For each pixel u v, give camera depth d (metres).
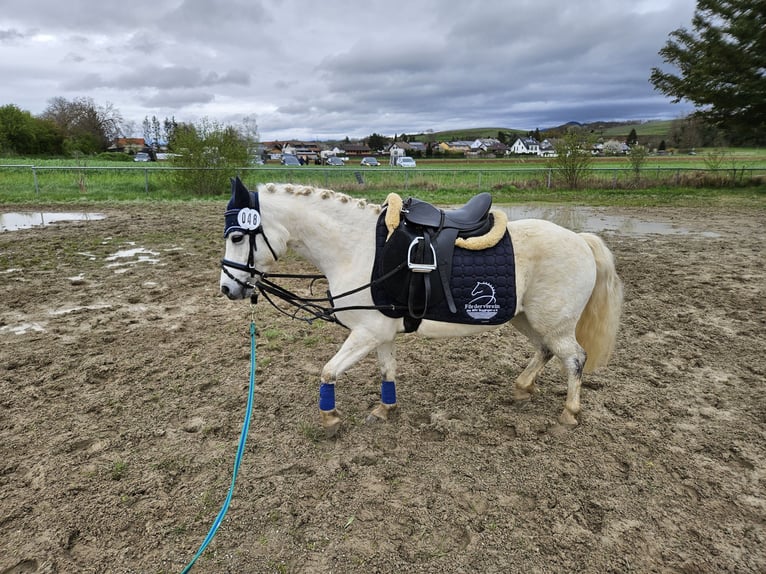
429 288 3.09
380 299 3.16
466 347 5.34
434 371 4.74
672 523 2.80
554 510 2.89
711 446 3.52
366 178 21.81
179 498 3.00
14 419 3.84
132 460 3.35
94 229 11.70
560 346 3.59
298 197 3.21
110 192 18.52
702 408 4.05
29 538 2.69
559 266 3.34
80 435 3.63
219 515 2.70
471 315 3.24
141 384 4.42
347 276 3.21
